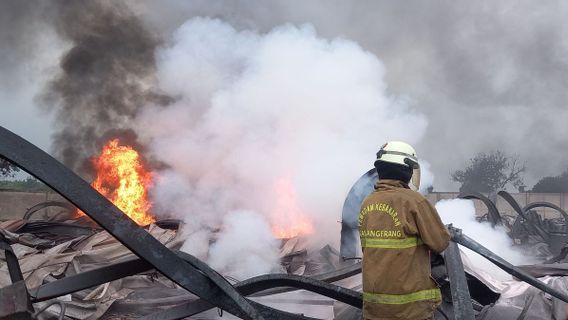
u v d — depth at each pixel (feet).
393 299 8.54
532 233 25.63
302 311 17.01
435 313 11.86
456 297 10.75
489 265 17.94
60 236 26.78
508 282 15.58
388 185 9.21
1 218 56.44
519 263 20.85
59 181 7.82
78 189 7.93
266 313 10.91
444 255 11.55
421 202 8.77
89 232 27.37
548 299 14.03
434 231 8.65
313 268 21.86
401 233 8.62
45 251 20.83
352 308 13.64
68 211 33.22
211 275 8.98
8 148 7.59
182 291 18.35
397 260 8.58
